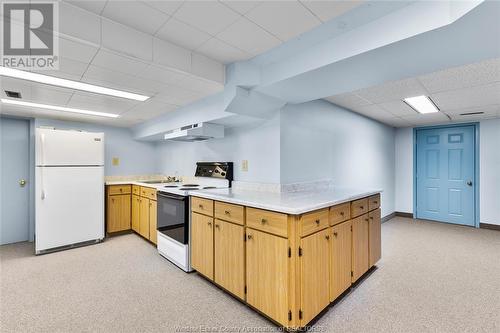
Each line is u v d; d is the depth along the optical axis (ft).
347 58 5.56
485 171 14.26
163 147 15.99
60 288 7.55
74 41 4.99
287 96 8.15
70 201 11.17
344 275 6.95
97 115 12.01
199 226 8.13
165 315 6.23
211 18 5.22
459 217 15.12
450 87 8.87
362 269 7.88
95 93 8.46
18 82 7.36
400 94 9.74
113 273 8.59
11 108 10.37
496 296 7.00
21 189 12.37
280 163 8.69
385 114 13.21
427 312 6.29
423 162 16.44
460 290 7.36
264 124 9.25
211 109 8.93
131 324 5.88
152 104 10.08
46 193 10.57
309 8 4.83
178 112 10.93
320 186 10.30
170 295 7.16
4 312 6.33
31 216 12.44
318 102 10.47
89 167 11.74
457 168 15.20
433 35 4.58
